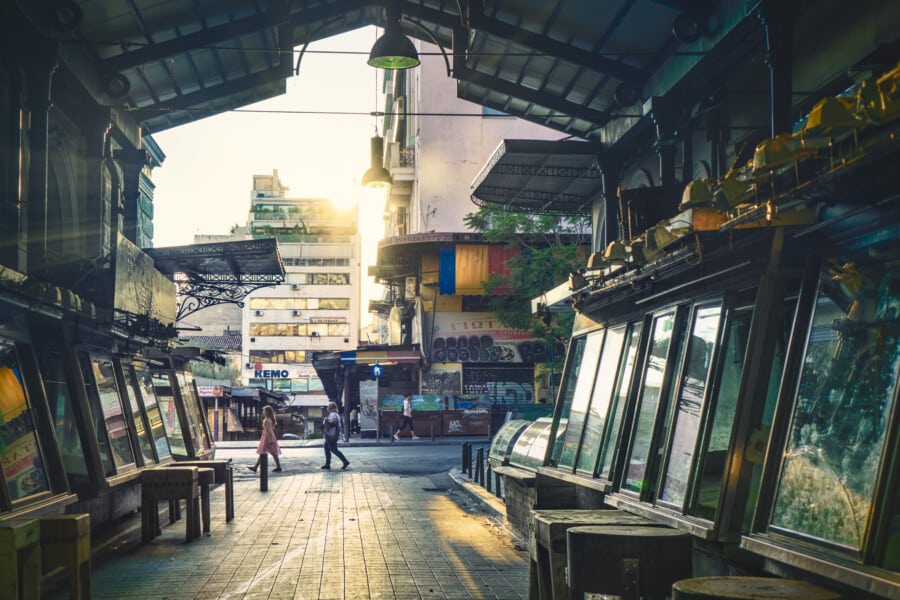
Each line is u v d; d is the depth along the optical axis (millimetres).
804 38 11266
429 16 15375
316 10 15562
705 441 6223
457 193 47719
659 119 13828
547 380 43219
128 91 16031
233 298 23406
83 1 13320
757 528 5129
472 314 43938
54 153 15227
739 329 6543
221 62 17312
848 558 4281
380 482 19641
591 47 14445
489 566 9430
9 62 12516
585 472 9039
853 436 4613
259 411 61375
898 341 4473
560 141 16938
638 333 8531
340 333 107312
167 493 11172
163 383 17469
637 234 9453
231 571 9227
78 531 6465
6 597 5867
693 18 12102
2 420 8477
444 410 40875
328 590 8289
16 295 8547
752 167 5246
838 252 5176
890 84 4020
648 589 5105
